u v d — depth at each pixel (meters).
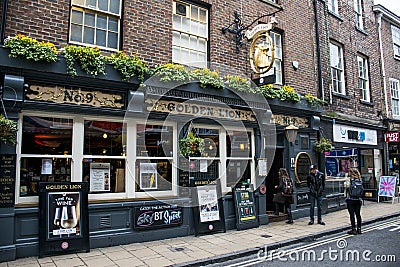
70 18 6.44
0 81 5.49
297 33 10.61
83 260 5.38
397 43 15.95
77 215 5.87
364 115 13.10
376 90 14.10
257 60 8.47
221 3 8.66
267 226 8.36
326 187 10.77
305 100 10.04
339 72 12.52
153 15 7.34
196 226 7.25
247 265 5.42
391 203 12.49
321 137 10.65
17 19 5.78
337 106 11.80
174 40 7.85
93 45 6.66
